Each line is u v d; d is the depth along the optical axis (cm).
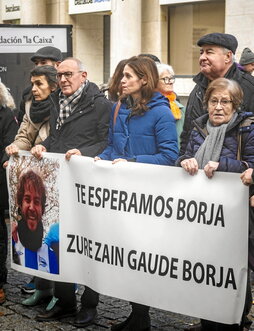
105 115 494
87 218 460
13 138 551
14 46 1031
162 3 1548
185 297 411
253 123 406
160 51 1576
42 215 495
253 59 816
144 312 452
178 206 410
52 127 508
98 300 492
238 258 389
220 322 399
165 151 449
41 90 533
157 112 453
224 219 393
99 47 1859
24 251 513
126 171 434
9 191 520
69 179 473
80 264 473
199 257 403
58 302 498
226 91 410
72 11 1775
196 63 1530
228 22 1362
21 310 519
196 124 431
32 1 1892
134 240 431
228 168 402
